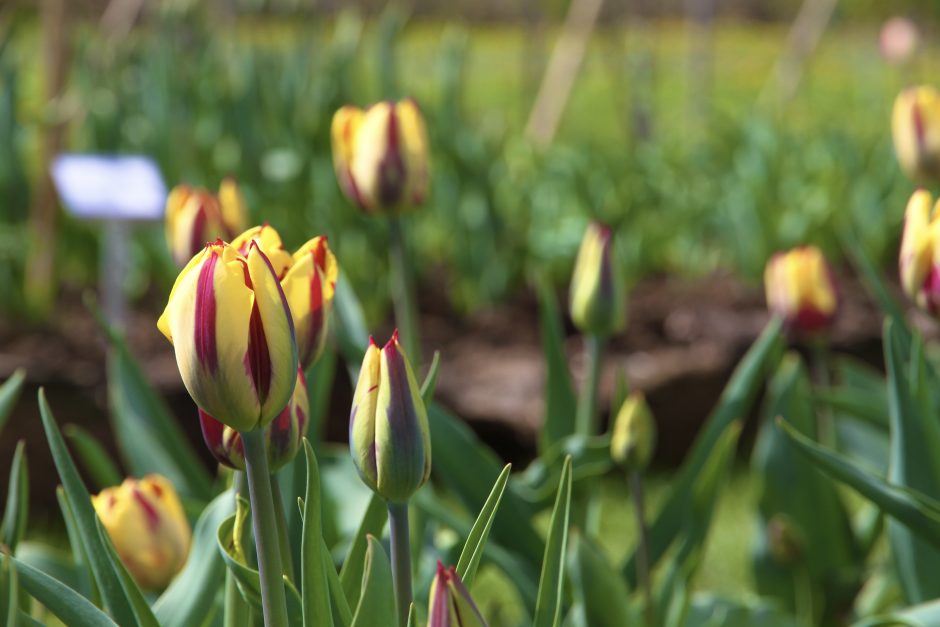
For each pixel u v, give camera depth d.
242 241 1.25
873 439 2.75
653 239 5.67
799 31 8.32
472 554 1.29
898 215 5.77
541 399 4.33
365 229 4.87
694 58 7.45
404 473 1.19
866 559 2.62
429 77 10.23
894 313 2.20
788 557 2.49
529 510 2.24
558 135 7.90
